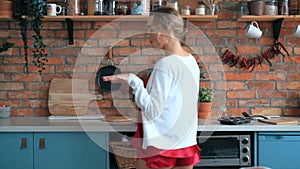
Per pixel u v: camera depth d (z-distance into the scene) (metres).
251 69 3.57
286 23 3.55
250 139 3.08
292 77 3.58
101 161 3.05
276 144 3.05
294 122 3.12
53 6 3.32
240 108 3.59
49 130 3.03
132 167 2.99
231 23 3.57
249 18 3.36
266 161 3.06
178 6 3.51
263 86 3.58
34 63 3.45
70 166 3.06
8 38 3.57
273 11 3.34
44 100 3.59
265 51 3.57
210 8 3.37
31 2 3.29
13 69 3.58
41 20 3.38
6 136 3.06
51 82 3.56
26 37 3.48
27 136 3.05
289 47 3.56
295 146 3.05
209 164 3.07
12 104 3.60
